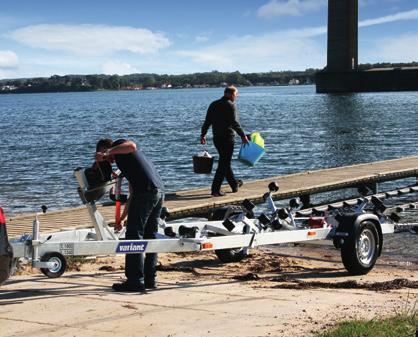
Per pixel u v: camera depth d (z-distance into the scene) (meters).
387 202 18.47
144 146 38.53
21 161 31.48
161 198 7.91
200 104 127.25
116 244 7.64
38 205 19.38
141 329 6.10
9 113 101.38
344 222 9.20
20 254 7.48
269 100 137.75
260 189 16.88
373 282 8.66
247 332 5.92
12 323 6.35
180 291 7.84
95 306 7.02
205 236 9.16
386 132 47.16
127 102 160.00
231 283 8.43
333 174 19.97
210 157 15.09
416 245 11.76
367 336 5.46
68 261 9.66
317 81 177.50
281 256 10.88
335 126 54.22
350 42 170.62
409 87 175.00
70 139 44.97
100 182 7.90
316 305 7.04
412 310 6.53
